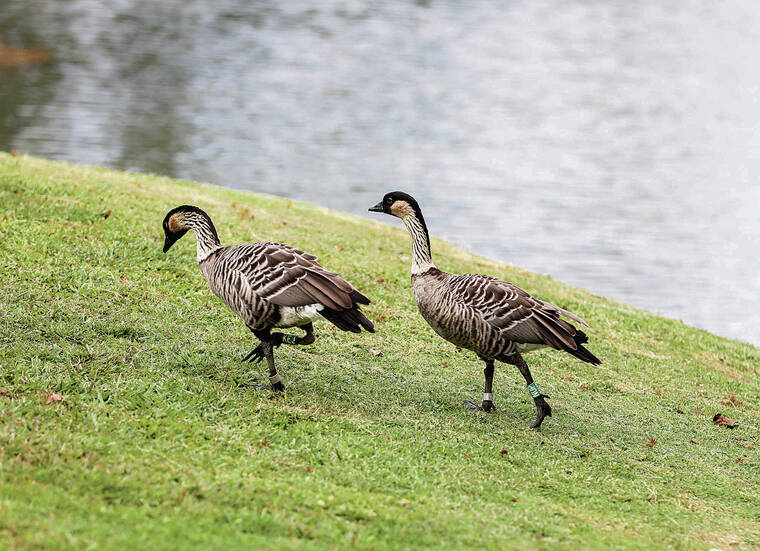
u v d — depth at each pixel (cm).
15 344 1048
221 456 852
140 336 1167
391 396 1129
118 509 704
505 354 1060
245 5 10562
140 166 4138
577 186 4516
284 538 703
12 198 1592
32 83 5759
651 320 1820
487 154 5150
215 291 1053
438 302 1077
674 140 5822
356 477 861
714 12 12888
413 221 1122
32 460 764
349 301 969
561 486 934
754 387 1517
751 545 859
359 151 4994
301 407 1030
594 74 8212
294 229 1942
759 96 7488
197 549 659
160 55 7306
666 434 1181
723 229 3850
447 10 11744
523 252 3334
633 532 842
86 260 1397
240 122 5422
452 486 880
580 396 1287
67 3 9144
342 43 8931
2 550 613
